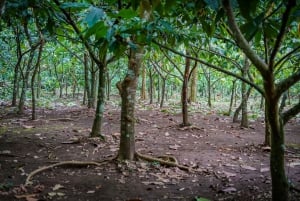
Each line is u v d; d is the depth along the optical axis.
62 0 5.30
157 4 2.13
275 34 2.40
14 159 5.32
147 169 4.84
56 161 5.22
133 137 5.17
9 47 13.10
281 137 2.73
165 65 13.87
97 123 6.70
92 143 6.39
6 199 3.66
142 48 5.10
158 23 2.58
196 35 4.64
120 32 2.36
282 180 2.76
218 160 5.57
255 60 2.41
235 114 10.10
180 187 4.24
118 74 17.67
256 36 2.46
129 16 2.19
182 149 6.35
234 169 5.09
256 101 18.97
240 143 7.04
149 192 4.05
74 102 15.15
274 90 2.55
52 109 12.05
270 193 4.06
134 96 5.13
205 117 11.03
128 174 4.64
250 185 4.36
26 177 4.45
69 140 6.65
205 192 4.09
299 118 11.37
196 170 4.92
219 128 8.92
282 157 2.75
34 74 9.20
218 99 20.09
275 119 2.66
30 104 13.35
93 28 2.13
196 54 7.48
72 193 3.94
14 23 7.33
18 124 8.60
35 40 11.25
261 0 3.20
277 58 7.15
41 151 5.88
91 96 11.94
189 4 3.50
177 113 11.72
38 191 3.95
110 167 4.95
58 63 16.86
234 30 2.25
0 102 13.96
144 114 11.20
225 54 7.64
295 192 4.07
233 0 2.12
